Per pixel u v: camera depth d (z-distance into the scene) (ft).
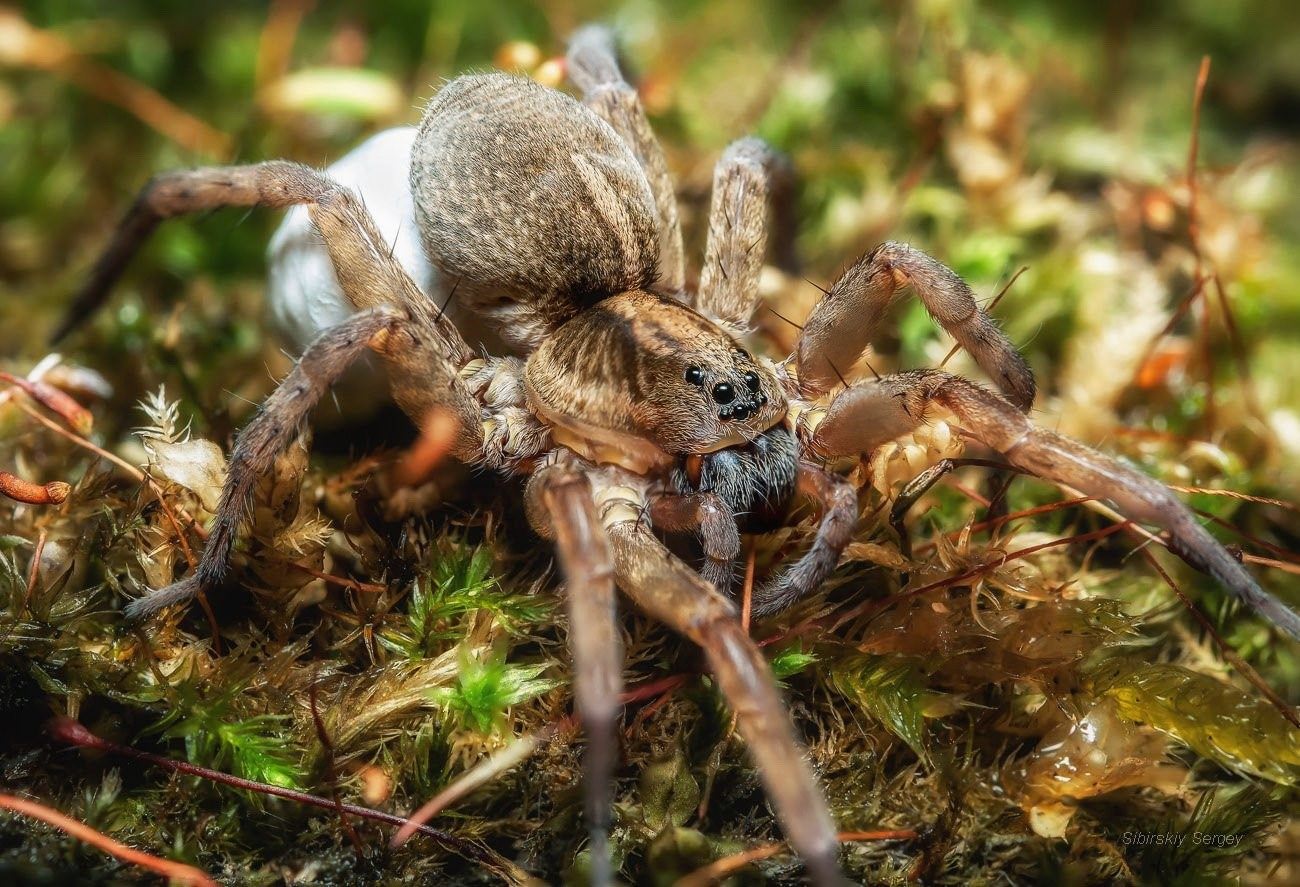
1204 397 0.25
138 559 0.22
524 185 0.23
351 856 0.21
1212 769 0.22
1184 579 0.23
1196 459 0.24
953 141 0.27
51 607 0.22
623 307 0.23
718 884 0.21
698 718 0.22
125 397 0.24
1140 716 0.22
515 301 0.23
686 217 0.26
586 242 0.23
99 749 0.21
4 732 0.22
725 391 0.22
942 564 0.22
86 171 0.28
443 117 0.24
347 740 0.21
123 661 0.22
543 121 0.24
